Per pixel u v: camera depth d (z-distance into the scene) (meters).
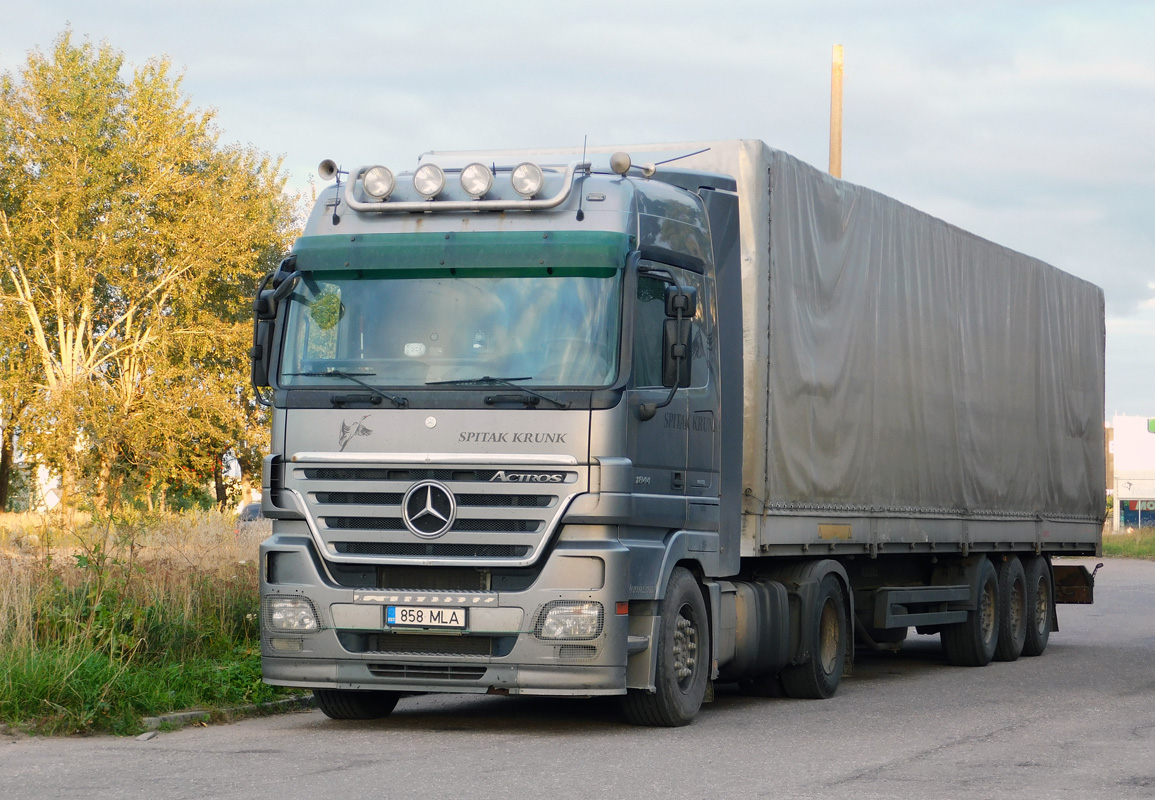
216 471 60.84
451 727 12.52
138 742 11.28
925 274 18.09
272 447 12.06
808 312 15.05
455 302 11.87
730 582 14.02
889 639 18.52
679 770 10.07
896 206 17.33
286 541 12.02
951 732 12.37
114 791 8.98
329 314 12.09
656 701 12.36
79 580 14.48
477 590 11.60
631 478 11.60
